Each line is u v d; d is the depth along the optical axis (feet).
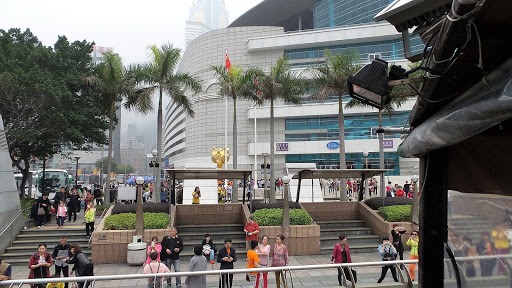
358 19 196.54
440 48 8.42
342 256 33.53
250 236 48.75
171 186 56.90
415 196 53.83
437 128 9.09
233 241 52.06
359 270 34.99
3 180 50.67
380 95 10.85
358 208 63.05
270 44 190.19
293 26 272.72
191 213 58.44
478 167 11.07
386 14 11.36
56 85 83.71
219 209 59.21
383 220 55.11
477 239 11.22
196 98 213.66
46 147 90.53
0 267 28.19
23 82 77.51
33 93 78.48
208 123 204.64
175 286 25.39
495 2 6.84
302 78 84.99
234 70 81.51
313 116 181.37
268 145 183.73
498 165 10.46
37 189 134.92
